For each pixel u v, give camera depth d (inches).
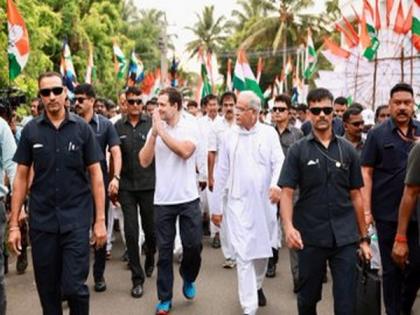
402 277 199.6
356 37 474.9
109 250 317.4
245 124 218.5
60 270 178.2
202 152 267.6
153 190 255.6
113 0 1247.5
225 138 223.6
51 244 175.0
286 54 1683.1
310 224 172.2
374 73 456.1
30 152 176.4
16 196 177.0
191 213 228.4
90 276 281.4
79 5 1074.1
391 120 202.2
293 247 169.2
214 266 300.2
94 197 181.8
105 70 1091.3
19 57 358.6
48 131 174.7
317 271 173.6
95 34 1069.8
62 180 173.9
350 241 171.2
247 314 210.2
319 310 230.1
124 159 255.6
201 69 716.7
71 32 935.7
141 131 254.7
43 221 173.9
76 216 174.6
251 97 217.5
